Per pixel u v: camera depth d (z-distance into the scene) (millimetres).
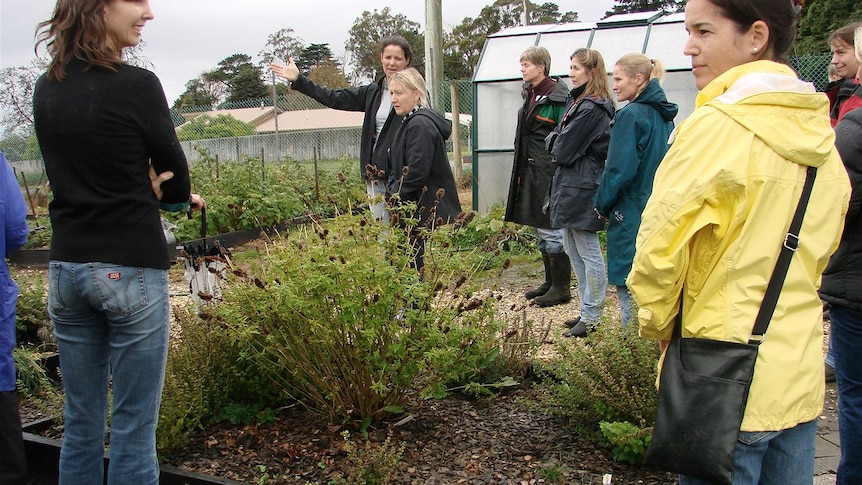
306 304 3334
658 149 4594
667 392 1865
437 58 11734
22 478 2834
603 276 5117
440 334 3395
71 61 2570
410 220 3760
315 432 3660
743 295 1823
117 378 2684
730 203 1819
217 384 3838
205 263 4230
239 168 10719
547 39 11734
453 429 3705
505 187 11352
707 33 1961
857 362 2600
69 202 2570
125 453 2707
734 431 1764
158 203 2738
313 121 29578
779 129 1826
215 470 3371
